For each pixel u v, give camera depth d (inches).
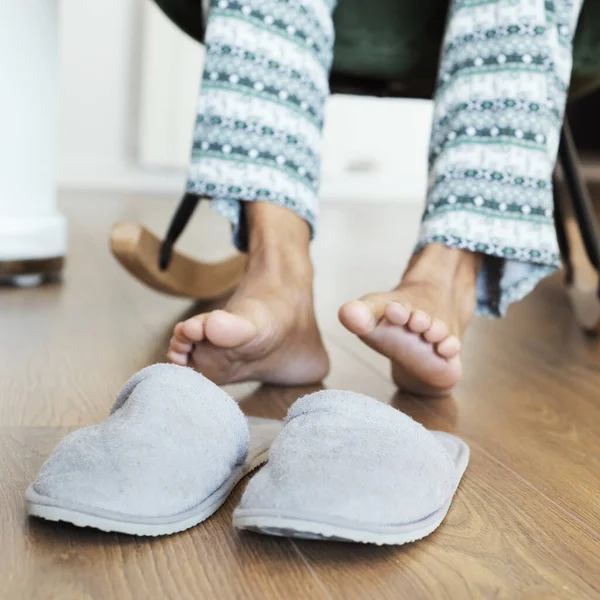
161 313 49.4
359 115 139.2
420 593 19.5
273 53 34.0
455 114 35.3
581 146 187.8
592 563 21.6
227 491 23.6
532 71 34.4
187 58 124.7
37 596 18.5
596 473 28.3
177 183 132.6
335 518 20.5
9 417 30.0
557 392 38.2
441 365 33.5
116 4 124.6
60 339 41.9
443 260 35.4
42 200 57.3
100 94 127.3
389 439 22.9
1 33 53.8
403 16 42.8
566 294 64.7
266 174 34.4
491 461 28.9
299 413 24.7
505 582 20.3
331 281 64.5
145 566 20.0
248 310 31.8
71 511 20.8
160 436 22.5
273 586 19.5
